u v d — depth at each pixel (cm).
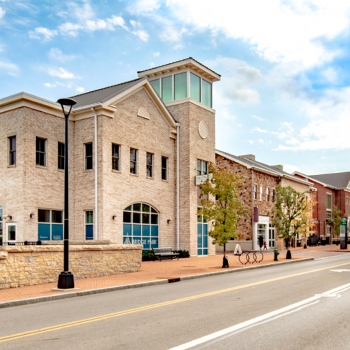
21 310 1124
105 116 2680
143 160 2984
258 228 4362
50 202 2605
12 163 2552
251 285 1570
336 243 6581
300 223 3117
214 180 2408
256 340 755
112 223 2686
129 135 2869
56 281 1684
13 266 1517
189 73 3328
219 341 748
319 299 1214
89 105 2661
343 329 841
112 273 1941
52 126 2656
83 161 2722
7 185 2530
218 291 1416
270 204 4628
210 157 3494
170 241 3188
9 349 710
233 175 2411
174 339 764
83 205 2698
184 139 3278
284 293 1345
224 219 2328
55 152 2666
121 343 739
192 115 3306
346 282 1633
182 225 3231
